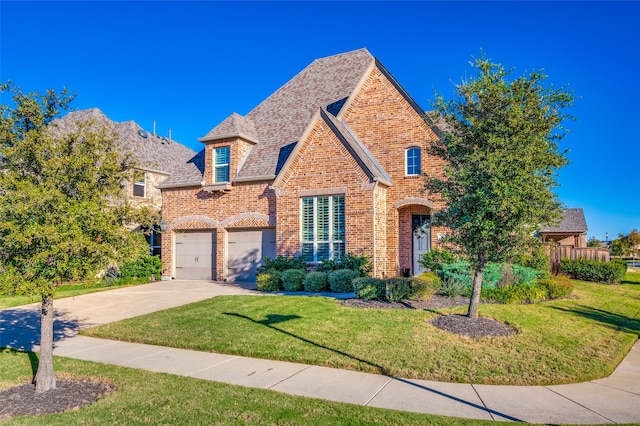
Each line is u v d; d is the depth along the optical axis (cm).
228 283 2033
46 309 720
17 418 592
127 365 827
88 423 561
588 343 920
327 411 588
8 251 627
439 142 1128
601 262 2080
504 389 686
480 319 1049
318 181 1811
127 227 751
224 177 2166
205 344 941
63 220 628
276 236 1889
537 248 995
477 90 1004
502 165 912
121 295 1700
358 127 1984
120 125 2912
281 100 2491
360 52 2511
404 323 1041
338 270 1584
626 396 661
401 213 1948
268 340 951
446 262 1565
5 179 636
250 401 625
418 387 692
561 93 984
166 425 548
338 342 919
